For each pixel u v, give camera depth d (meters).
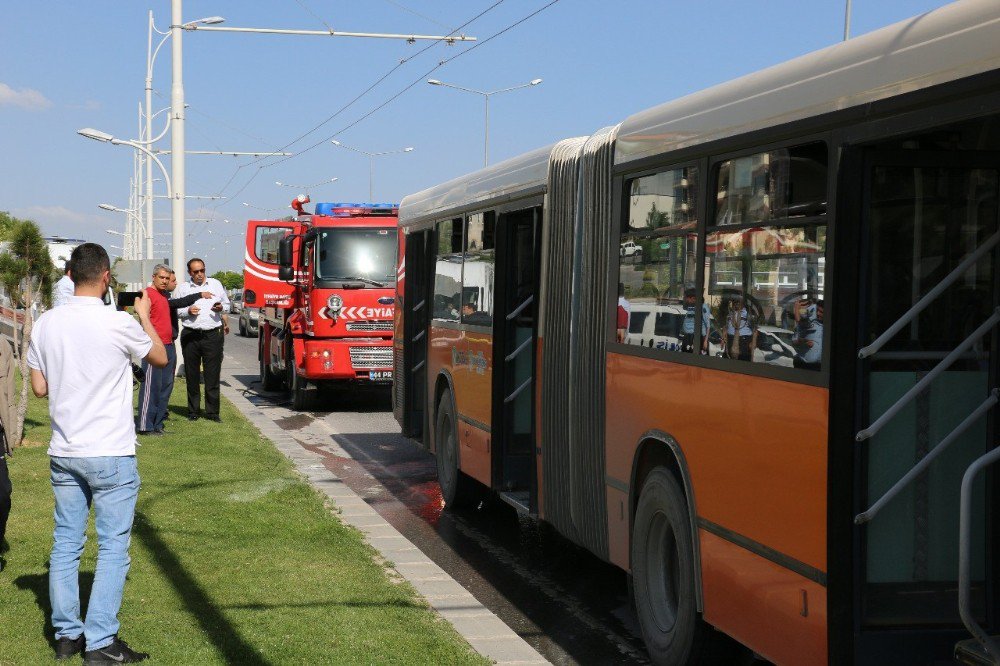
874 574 4.32
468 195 10.09
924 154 4.29
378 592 6.94
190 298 14.27
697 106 5.65
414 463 13.27
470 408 9.73
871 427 4.20
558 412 7.66
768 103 4.89
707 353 5.41
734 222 5.19
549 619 6.96
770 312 4.80
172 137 22.66
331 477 11.87
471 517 10.16
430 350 11.38
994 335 4.38
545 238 7.97
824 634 4.32
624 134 6.65
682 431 5.67
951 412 4.36
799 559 4.50
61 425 5.46
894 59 4.03
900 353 4.30
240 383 25.11
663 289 6.00
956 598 4.39
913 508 4.35
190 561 7.55
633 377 6.34
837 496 4.25
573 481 7.34
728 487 5.14
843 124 4.30
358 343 18.72
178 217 22.58
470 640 6.19
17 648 5.63
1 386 7.16
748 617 4.96
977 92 3.62
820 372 4.34
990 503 4.40
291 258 18.69
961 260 4.38
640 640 6.55
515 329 9.01
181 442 13.31
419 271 12.62
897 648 4.31
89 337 5.44
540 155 8.20
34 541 7.86
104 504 5.50
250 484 10.56
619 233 6.67
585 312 7.16
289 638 5.89
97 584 5.45
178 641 5.80
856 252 4.25
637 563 6.24
